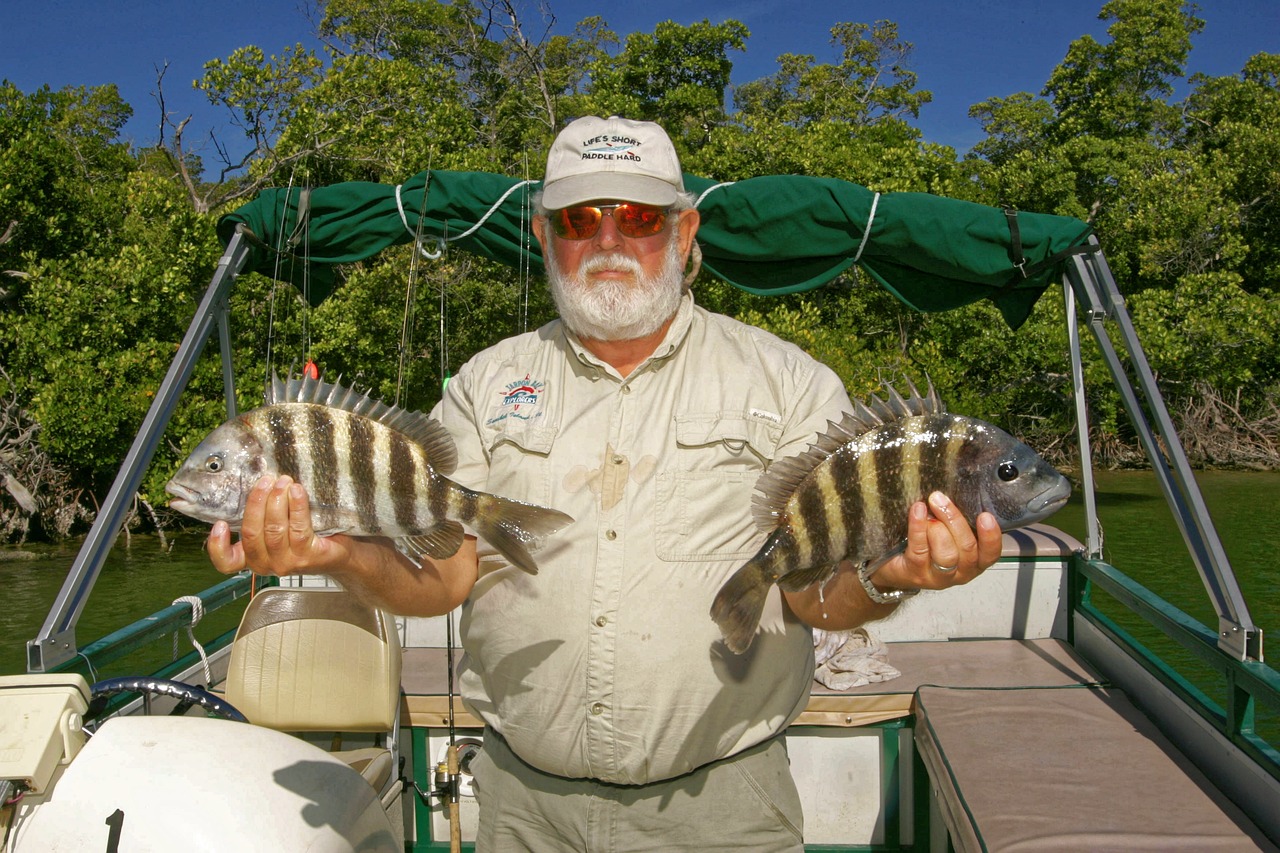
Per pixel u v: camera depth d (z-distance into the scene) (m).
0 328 14.38
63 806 1.92
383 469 1.85
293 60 15.27
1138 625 10.85
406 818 3.59
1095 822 2.45
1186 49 26.47
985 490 1.62
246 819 1.91
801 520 1.73
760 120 16.94
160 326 14.57
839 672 3.67
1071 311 4.02
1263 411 23.70
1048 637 4.23
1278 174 22.75
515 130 23.33
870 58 33.12
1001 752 2.91
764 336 2.17
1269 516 16.75
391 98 15.48
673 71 22.22
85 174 18.17
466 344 14.94
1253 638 2.52
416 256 3.51
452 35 25.95
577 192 2.02
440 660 4.12
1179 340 17.95
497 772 2.19
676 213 2.14
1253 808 2.46
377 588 1.87
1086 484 4.09
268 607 3.03
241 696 2.98
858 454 1.70
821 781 3.54
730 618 1.73
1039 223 3.78
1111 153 23.34
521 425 2.09
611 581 1.96
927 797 3.47
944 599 4.24
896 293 4.21
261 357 14.52
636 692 1.94
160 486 13.64
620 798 2.03
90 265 14.08
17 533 15.60
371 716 2.97
